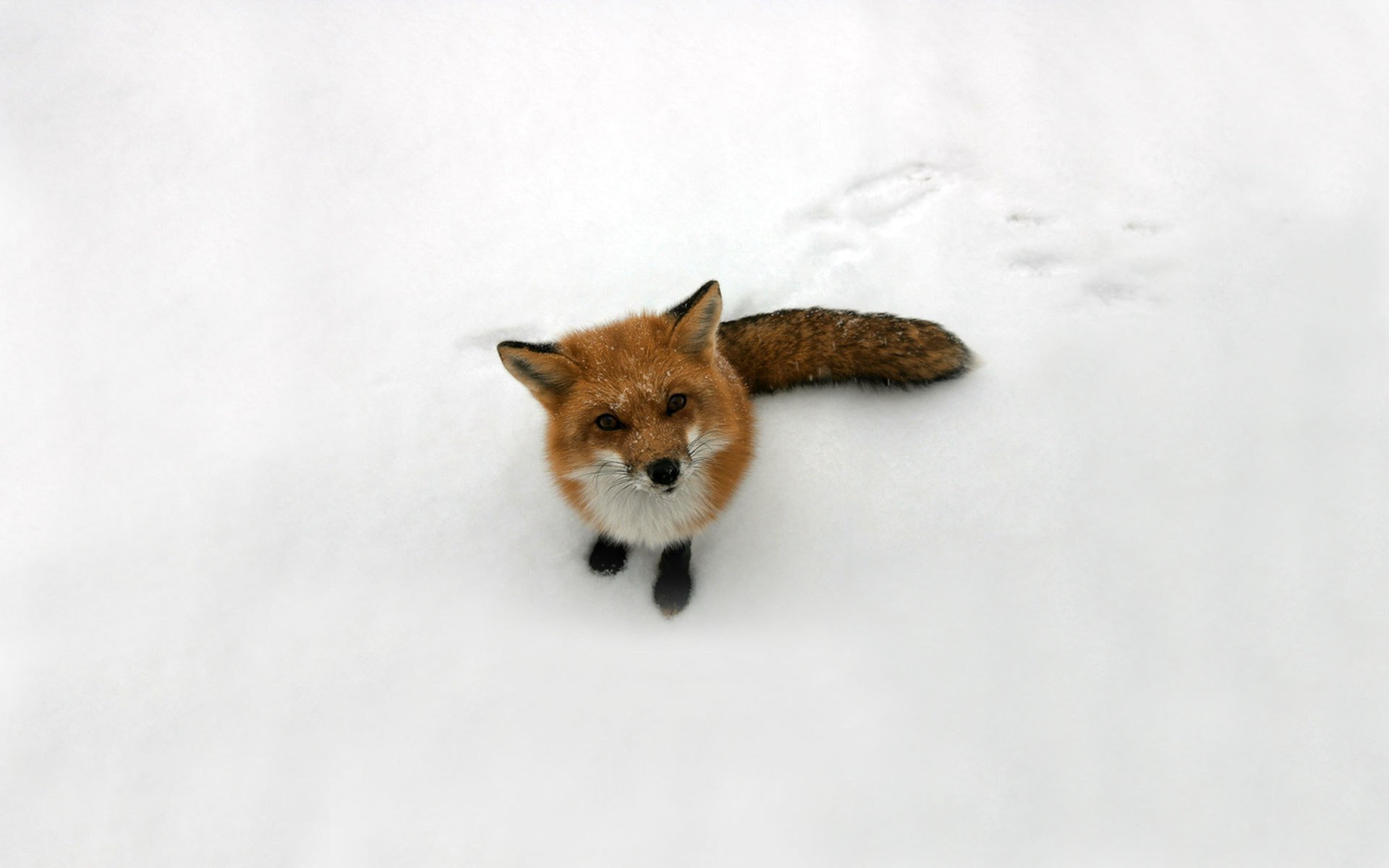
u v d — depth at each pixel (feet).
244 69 5.52
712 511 3.80
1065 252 4.68
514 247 4.90
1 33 5.55
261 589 3.99
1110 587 3.84
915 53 5.59
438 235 4.95
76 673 3.84
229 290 4.74
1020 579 3.87
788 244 4.83
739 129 5.29
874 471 4.12
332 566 4.04
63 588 3.99
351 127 5.32
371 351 4.58
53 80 5.40
